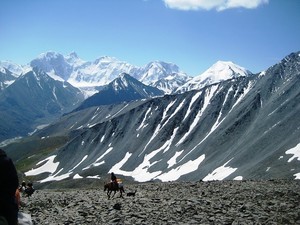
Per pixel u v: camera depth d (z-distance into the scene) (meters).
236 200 30.47
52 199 38.78
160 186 52.44
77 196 43.19
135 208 26.59
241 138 199.50
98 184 162.12
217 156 193.00
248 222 21.11
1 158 9.50
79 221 22.81
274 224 20.88
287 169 124.50
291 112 184.38
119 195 41.34
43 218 24.62
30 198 42.34
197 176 171.00
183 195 36.62
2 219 9.14
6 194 9.47
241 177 137.38
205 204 27.38
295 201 29.77
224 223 20.97
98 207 28.28
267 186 42.09
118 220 22.41
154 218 22.67
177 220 22.08
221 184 48.81
